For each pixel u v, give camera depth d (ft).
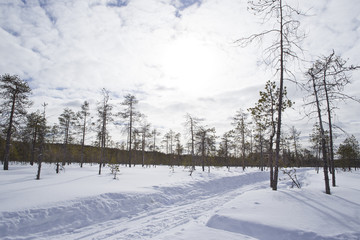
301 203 25.22
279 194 29.40
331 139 43.04
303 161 153.79
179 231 19.04
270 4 29.53
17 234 19.43
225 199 39.14
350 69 31.65
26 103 69.10
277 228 18.21
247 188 54.80
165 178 54.75
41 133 49.19
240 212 22.79
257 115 51.01
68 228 22.18
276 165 34.86
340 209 22.90
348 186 43.32
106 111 65.72
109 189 33.68
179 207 32.58
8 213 20.92
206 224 21.98
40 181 42.14
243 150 100.94
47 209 23.17
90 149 132.67
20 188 32.53
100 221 24.94
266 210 22.98
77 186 35.99
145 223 24.39
